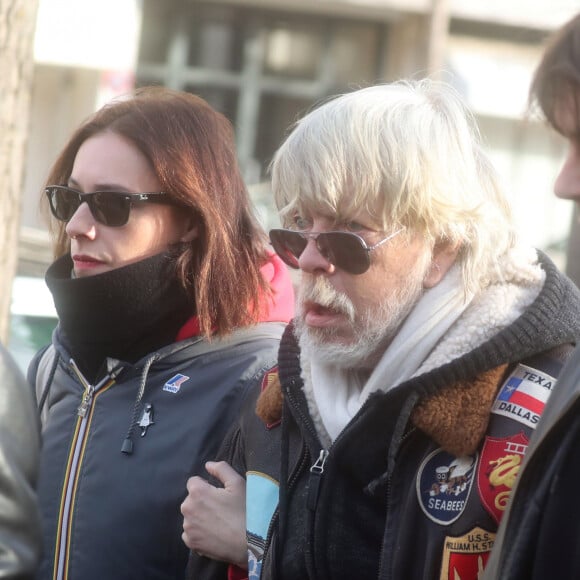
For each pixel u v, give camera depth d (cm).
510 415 287
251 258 414
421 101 321
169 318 407
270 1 2334
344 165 310
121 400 396
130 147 402
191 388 393
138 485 381
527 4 2109
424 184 305
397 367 306
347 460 300
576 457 239
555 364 295
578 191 226
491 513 278
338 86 2403
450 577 280
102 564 377
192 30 2359
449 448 286
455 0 2169
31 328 680
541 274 308
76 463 392
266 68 2395
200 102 424
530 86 228
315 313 321
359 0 2233
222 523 341
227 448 363
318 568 301
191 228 409
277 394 338
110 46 1797
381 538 300
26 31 579
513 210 327
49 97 1911
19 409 271
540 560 239
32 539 258
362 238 311
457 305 305
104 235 400
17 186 584
